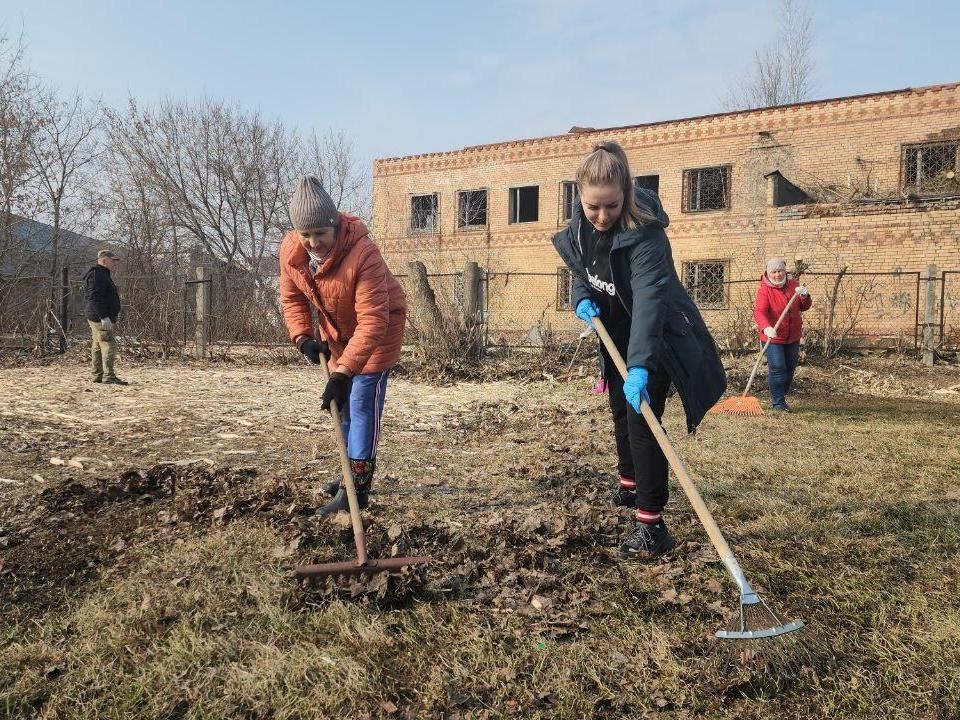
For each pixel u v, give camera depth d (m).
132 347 13.51
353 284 3.44
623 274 3.24
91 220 23.50
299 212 3.21
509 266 23.75
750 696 2.26
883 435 6.12
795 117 19.19
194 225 28.19
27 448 5.47
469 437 6.27
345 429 3.96
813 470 4.82
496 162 23.91
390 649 2.50
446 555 3.23
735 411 7.50
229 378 10.54
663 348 3.17
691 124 20.59
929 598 2.85
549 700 2.23
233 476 4.52
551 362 11.42
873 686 2.28
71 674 2.34
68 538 3.49
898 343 12.50
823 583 2.98
